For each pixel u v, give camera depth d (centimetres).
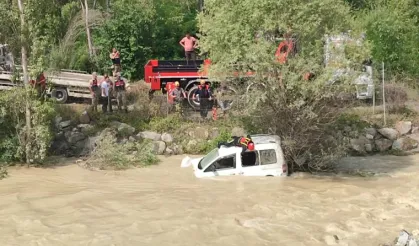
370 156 2239
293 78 1758
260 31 1828
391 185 1703
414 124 2362
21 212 1477
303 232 1284
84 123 2356
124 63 2911
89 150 2284
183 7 3388
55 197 1617
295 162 1870
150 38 2980
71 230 1326
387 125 2355
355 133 2292
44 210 1495
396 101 2453
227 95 2303
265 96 1794
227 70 1850
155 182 1783
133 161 2089
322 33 1850
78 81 2522
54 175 1950
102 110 2416
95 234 1295
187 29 3117
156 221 1362
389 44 2697
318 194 1577
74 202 1555
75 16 3089
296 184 1683
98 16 3097
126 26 2917
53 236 1289
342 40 1831
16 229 1350
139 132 2331
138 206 1493
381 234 1268
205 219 1370
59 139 2320
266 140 1794
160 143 2281
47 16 2252
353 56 1816
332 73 1747
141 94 2480
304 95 1788
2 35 2125
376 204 1488
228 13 1852
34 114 2122
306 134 1859
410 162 2111
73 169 2044
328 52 1798
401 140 2305
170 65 2461
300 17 1784
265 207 1445
